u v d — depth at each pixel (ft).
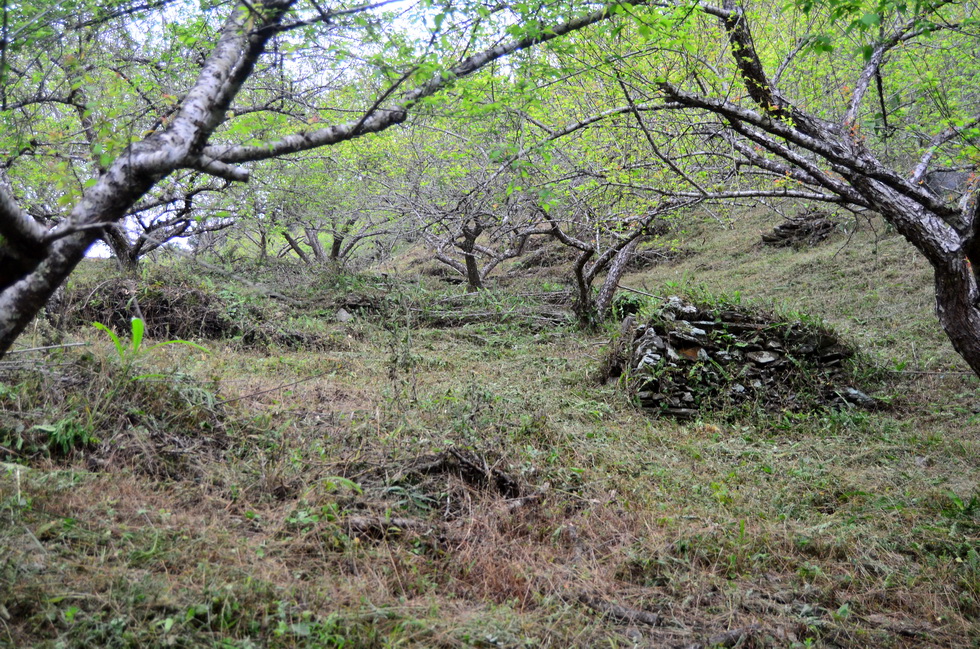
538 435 18.69
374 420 17.11
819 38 13.15
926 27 13.92
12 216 6.87
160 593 9.02
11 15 11.94
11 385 14.16
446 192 33.63
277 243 65.62
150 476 12.77
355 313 39.19
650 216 24.94
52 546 9.60
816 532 14.35
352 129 10.53
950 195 22.54
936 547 13.85
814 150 15.33
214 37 15.11
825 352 25.95
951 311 15.48
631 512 14.97
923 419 23.25
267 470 13.38
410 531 12.33
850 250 46.91
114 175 8.42
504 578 11.79
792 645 10.50
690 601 11.76
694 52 16.56
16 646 7.76
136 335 14.93
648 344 25.44
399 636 9.44
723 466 18.81
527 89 15.14
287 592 9.74
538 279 57.93
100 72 13.93
